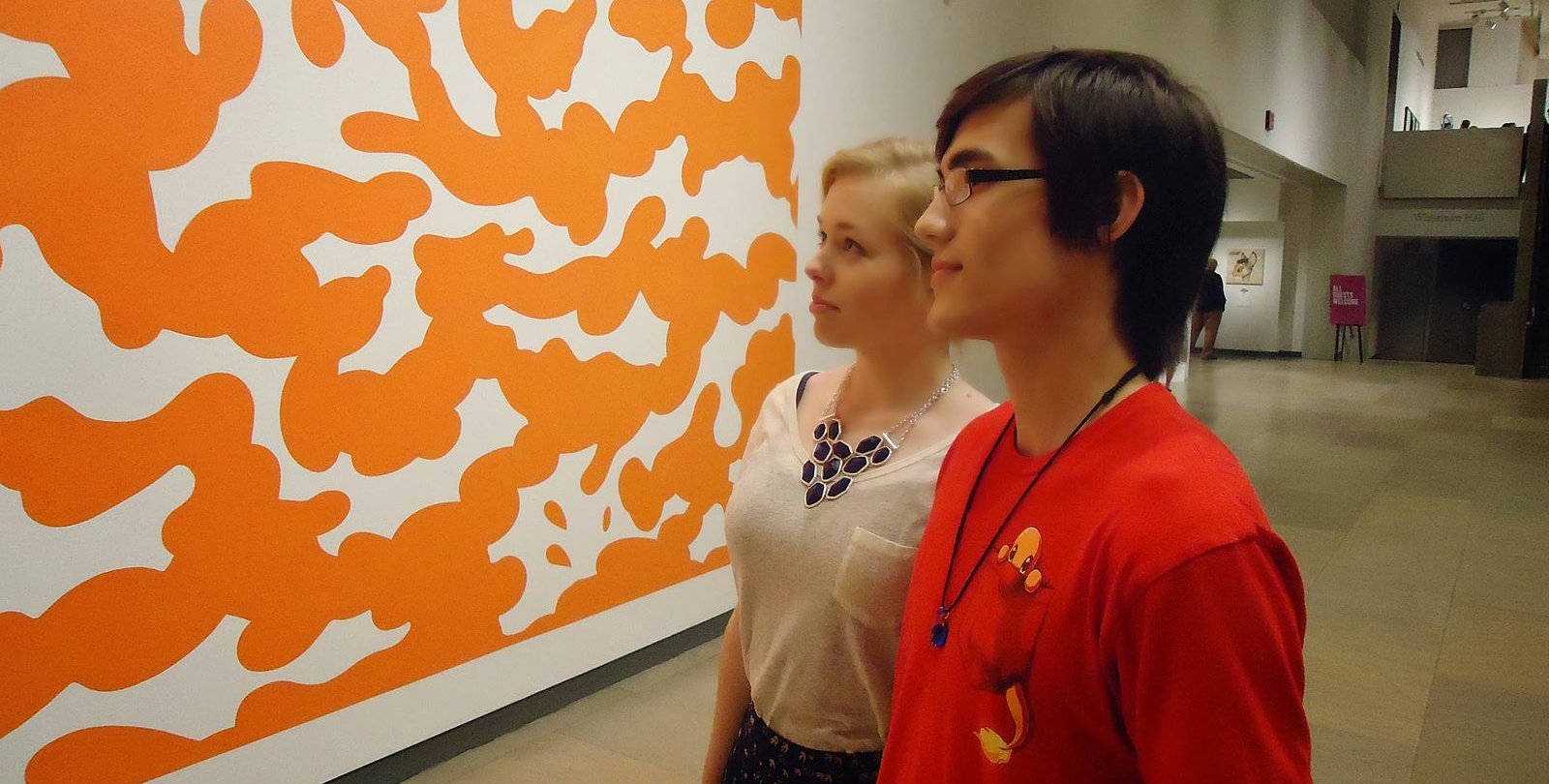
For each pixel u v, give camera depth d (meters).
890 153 1.16
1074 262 0.72
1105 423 0.72
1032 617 0.69
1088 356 0.75
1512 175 16.53
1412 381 13.13
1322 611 4.11
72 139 1.90
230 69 2.12
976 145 0.74
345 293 2.38
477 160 2.65
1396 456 7.52
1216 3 8.51
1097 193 0.70
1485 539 5.20
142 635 2.07
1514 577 4.57
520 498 2.88
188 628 2.15
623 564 3.26
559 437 2.97
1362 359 16.08
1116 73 0.72
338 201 2.35
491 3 2.65
